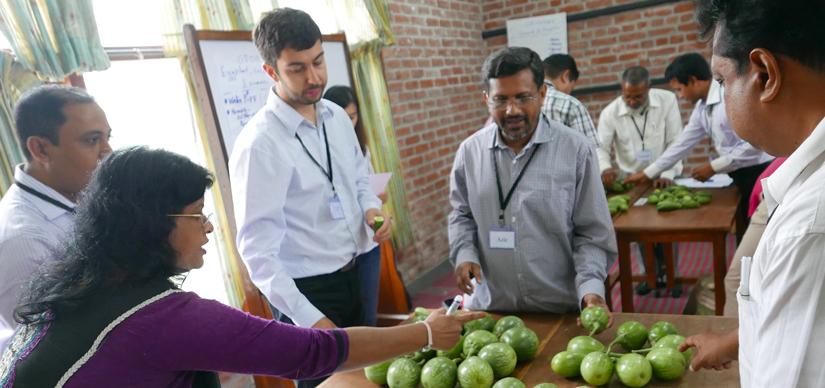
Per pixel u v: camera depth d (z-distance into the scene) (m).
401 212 4.07
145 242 0.87
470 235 1.92
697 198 2.79
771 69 0.61
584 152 1.69
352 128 2.11
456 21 5.10
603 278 1.66
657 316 1.53
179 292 0.91
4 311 1.25
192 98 2.72
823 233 0.57
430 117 4.68
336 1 3.65
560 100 3.19
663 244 3.76
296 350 0.97
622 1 5.00
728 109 0.69
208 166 2.81
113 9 2.51
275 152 1.69
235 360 0.90
